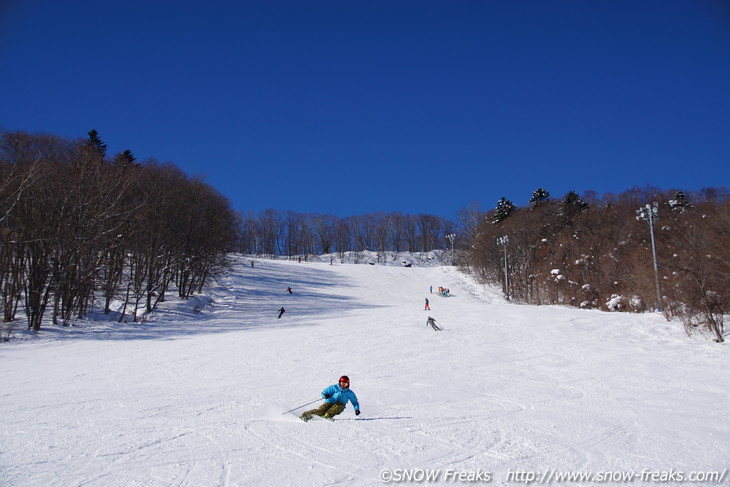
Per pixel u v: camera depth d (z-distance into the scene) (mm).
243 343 24641
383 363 18906
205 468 6590
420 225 153875
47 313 35000
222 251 53125
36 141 35188
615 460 7273
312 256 135250
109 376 16031
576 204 72938
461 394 13266
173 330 31812
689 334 23578
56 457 6992
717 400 12320
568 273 53312
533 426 9398
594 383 14812
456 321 31188
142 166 44469
